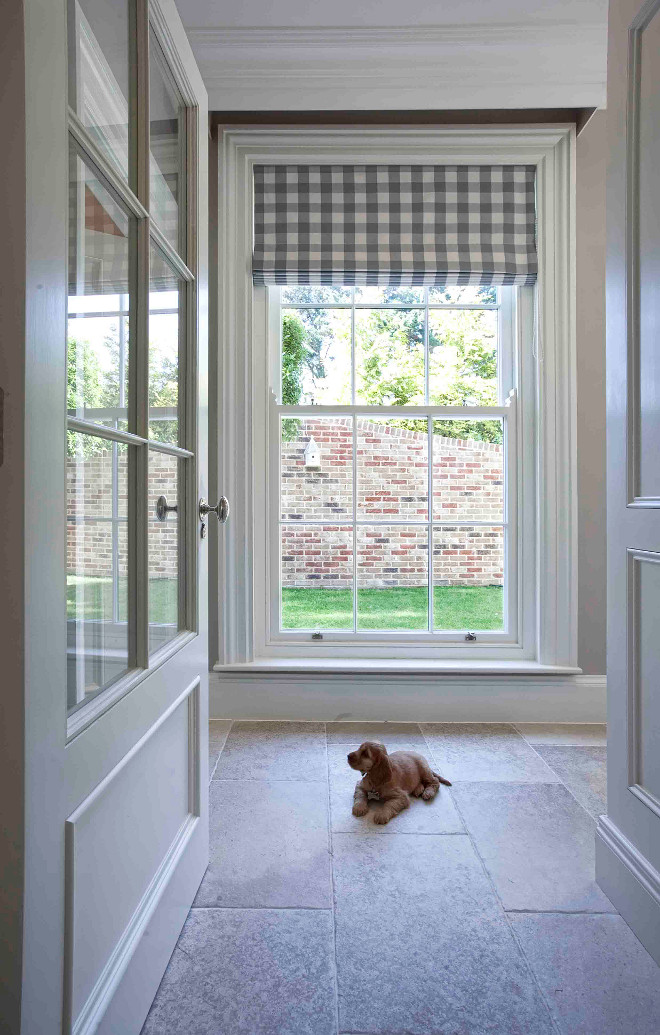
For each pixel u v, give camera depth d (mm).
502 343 2941
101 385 1033
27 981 720
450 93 2609
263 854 1712
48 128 772
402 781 2018
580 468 2799
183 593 1530
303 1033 1125
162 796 1312
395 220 2775
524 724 2771
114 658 1089
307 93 2621
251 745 2494
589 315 2793
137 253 1198
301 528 3350
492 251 2773
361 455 3363
